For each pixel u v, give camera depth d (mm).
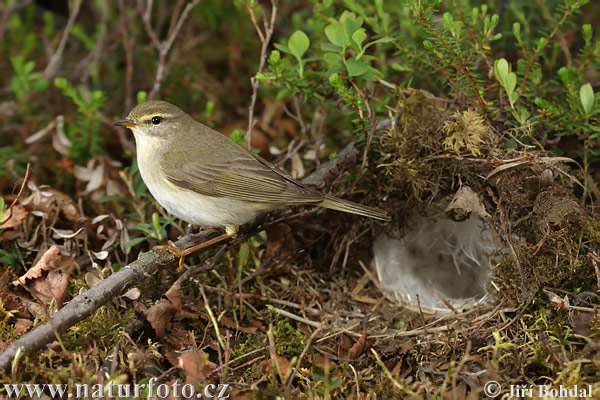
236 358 4633
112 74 8203
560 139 5879
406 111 5633
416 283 6027
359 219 5992
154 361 4578
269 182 5184
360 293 5930
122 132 7102
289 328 5148
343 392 4426
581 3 5355
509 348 4695
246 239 5426
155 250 4973
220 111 7938
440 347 4945
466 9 6141
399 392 4387
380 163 5773
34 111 7488
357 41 5402
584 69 5887
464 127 5277
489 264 5496
